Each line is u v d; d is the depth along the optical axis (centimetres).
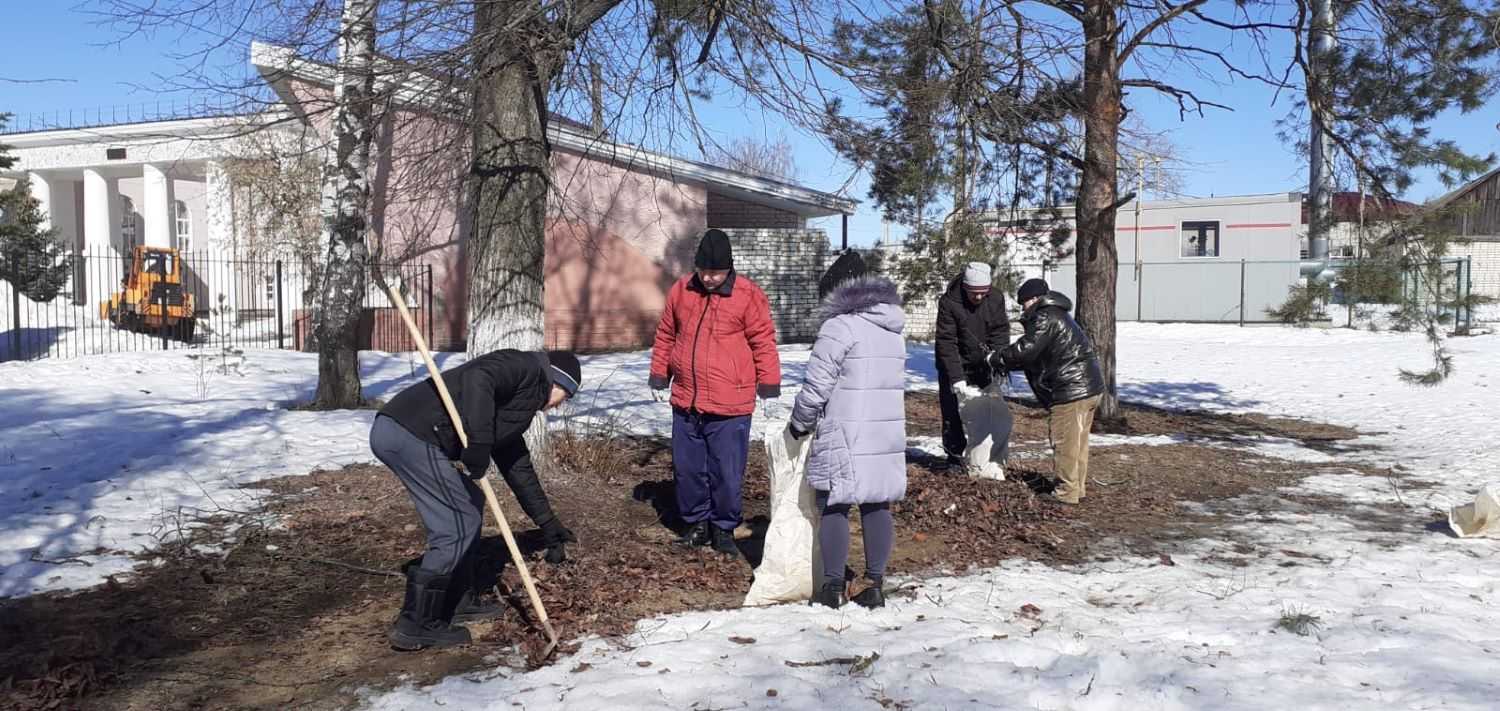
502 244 679
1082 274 1102
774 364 570
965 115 798
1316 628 441
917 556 580
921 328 2528
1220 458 941
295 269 2123
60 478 728
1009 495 722
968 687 373
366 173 1127
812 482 470
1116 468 869
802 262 2341
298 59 667
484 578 509
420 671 403
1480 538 631
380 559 548
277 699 377
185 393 1259
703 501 579
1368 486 811
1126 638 432
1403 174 947
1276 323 2805
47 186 3008
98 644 421
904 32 793
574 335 2067
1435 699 355
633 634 438
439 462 419
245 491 689
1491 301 983
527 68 675
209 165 2062
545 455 696
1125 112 1023
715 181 2144
